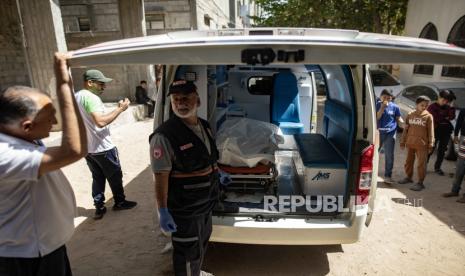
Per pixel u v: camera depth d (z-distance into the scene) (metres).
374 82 10.97
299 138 4.19
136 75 14.25
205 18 19.84
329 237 2.78
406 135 5.44
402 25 18.11
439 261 3.37
